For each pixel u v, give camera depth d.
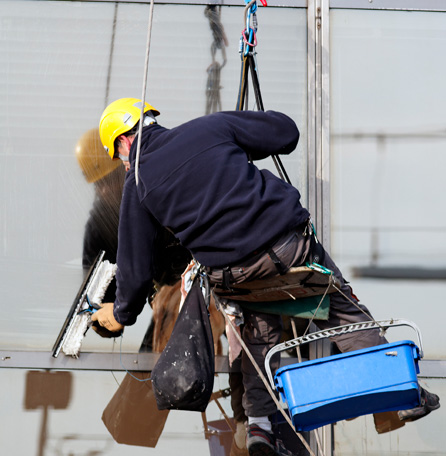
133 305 9.52
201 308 9.09
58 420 10.90
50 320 11.08
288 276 9.09
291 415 8.52
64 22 11.30
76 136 11.29
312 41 11.35
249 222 8.70
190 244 9.01
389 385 8.36
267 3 11.41
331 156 11.34
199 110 11.35
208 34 11.39
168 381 8.68
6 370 10.94
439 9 11.50
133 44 11.34
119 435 10.92
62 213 11.23
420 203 11.34
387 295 11.25
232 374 11.05
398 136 11.39
